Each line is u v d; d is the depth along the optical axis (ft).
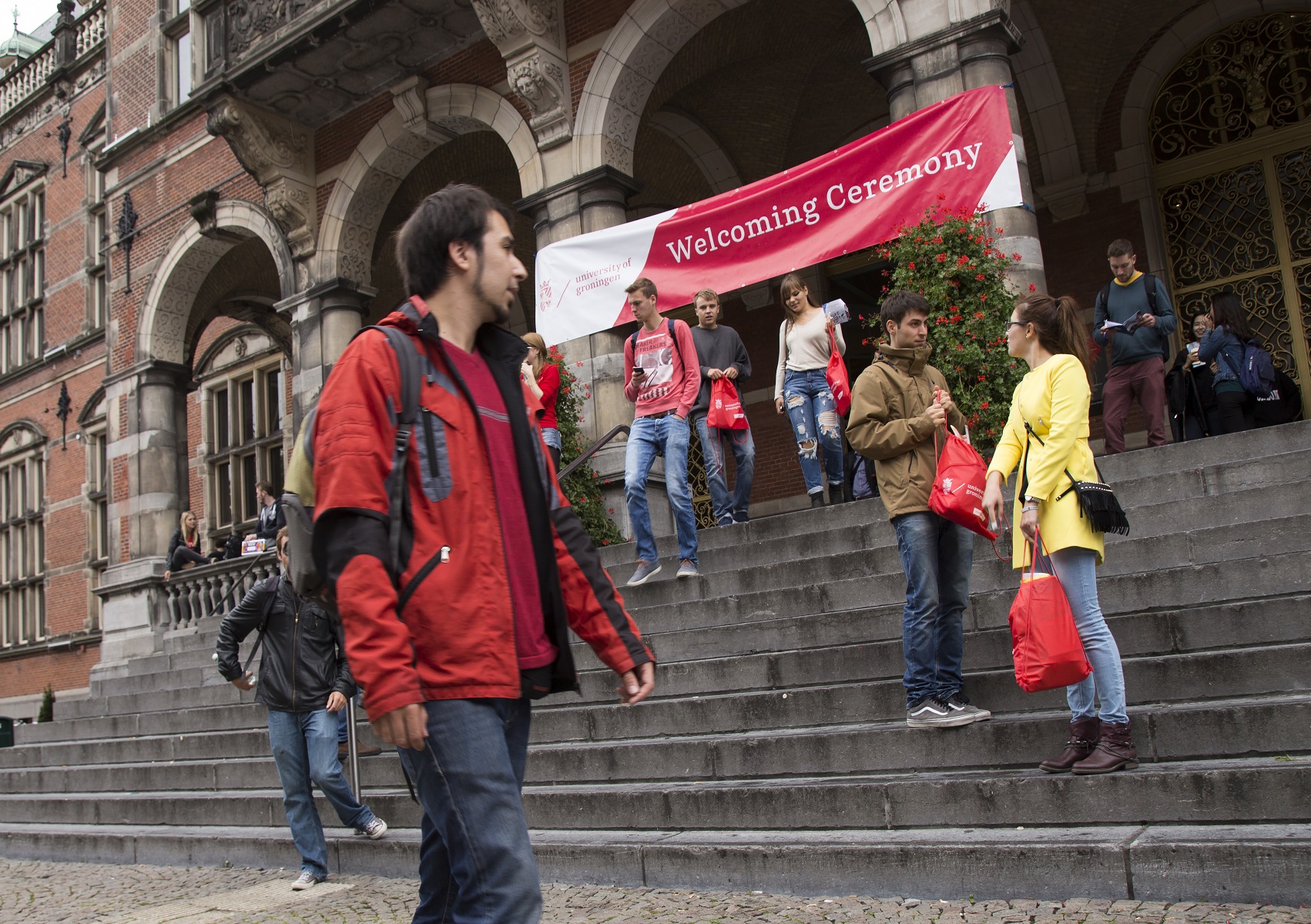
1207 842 10.73
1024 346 13.76
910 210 27.99
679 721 17.66
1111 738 12.46
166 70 52.85
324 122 43.93
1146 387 23.54
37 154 72.59
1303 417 34.71
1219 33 37.17
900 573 19.27
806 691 16.53
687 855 13.99
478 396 7.33
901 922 11.25
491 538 6.95
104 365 66.18
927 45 28.37
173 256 50.52
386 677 6.06
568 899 14.02
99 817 25.71
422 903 7.47
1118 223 38.29
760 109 44.91
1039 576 12.37
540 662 7.06
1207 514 17.24
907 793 13.42
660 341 23.17
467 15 38.19
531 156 37.73
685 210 32.58
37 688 67.46
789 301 25.17
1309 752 12.00
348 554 6.29
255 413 62.85
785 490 45.06
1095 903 10.98
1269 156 36.22
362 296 43.55
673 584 22.61
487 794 6.46
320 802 20.34
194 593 43.73
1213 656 13.53
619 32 35.40
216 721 29.04
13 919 17.46
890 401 14.62
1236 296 24.52
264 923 14.99
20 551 71.00
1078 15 38.09
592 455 30.60
